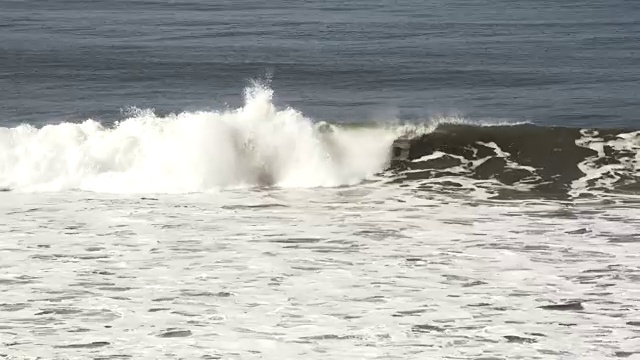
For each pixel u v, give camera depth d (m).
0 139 71.00
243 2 157.75
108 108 90.81
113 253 54.47
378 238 57.62
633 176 70.69
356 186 69.88
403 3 158.88
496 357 41.44
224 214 62.59
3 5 152.88
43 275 50.81
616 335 43.69
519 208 64.62
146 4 154.62
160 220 61.06
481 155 73.25
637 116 87.81
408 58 113.69
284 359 41.12
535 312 46.28
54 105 91.69
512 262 53.41
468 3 159.62
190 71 107.06
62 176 69.56
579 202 66.25
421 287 49.47
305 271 51.72
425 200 66.38
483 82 102.19
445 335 43.59
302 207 64.44
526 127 74.88
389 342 42.81
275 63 111.06
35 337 43.16
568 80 102.62
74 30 130.88
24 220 60.75
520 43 123.38
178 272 51.47
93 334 43.47
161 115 87.94
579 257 54.28
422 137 74.31
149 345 42.44
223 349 42.09
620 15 145.75
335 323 44.84
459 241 57.16
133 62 110.69
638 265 52.94
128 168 70.31
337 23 137.62
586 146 73.44
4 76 103.75
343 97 95.88
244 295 48.22
